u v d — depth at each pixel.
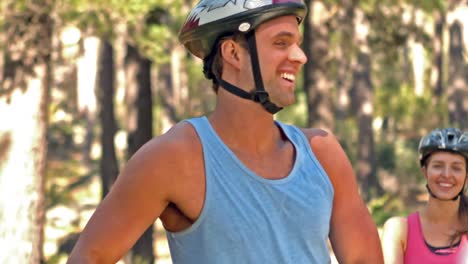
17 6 37.44
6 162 20.98
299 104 109.69
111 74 81.25
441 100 114.62
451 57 92.25
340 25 58.25
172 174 6.88
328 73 54.44
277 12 6.97
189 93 134.88
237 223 6.83
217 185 6.88
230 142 7.09
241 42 7.07
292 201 6.97
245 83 7.08
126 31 40.84
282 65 7.05
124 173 6.97
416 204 91.25
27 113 20.81
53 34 40.50
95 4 37.72
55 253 75.12
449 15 92.75
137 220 6.92
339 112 111.56
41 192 39.56
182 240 6.95
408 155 108.69
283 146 7.30
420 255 13.66
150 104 60.53
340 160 7.51
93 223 6.96
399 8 57.97
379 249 7.59
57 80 128.75
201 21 7.17
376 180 98.06
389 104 115.62
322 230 7.11
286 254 6.91
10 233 21.72
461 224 13.61
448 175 13.73
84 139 148.12
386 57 59.97
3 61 38.44
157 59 41.69
